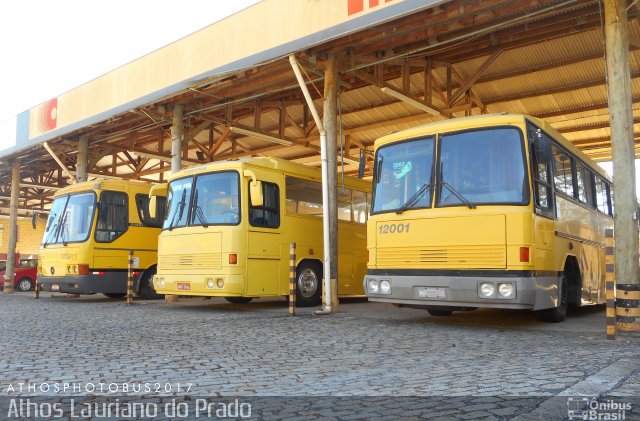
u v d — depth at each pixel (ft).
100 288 50.60
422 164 30.99
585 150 71.51
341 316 37.24
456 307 30.22
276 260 41.88
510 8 36.58
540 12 35.60
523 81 56.13
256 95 51.34
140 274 53.36
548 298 29.66
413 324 32.63
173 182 44.06
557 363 20.24
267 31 40.52
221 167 41.19
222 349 24.17
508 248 27.73
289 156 82.69
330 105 42.14
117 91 53.72
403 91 48.24
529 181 28.27
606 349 23.30
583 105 59.06
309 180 46.03
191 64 46.24
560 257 31.99
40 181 89.15
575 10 40.91
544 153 30.73
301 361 21.36
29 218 128.88
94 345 25.34
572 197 35.09
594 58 50.42
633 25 41.06
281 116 62.90
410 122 65.51
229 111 59.06
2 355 22.79
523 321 34.12
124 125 65.36
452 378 18.08
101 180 52.49
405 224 30.73
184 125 60.29
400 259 30.73
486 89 58.44
